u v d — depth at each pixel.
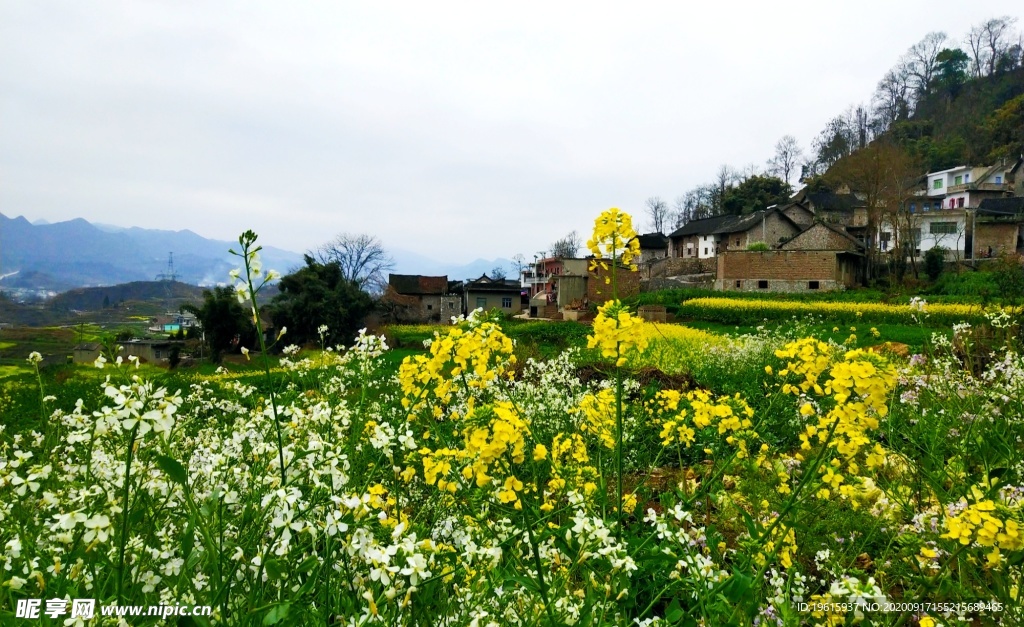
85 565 2.50
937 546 3.08
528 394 6.31
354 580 2.62
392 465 3.46
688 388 9.93
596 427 4.15
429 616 2.64
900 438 5.39
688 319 38.91
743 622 2.51
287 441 3.16
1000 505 2.55
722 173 104.75
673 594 3.15
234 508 3.03
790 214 66.12
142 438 2.87
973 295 39.25
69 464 3.64
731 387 10.54
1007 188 70.75
